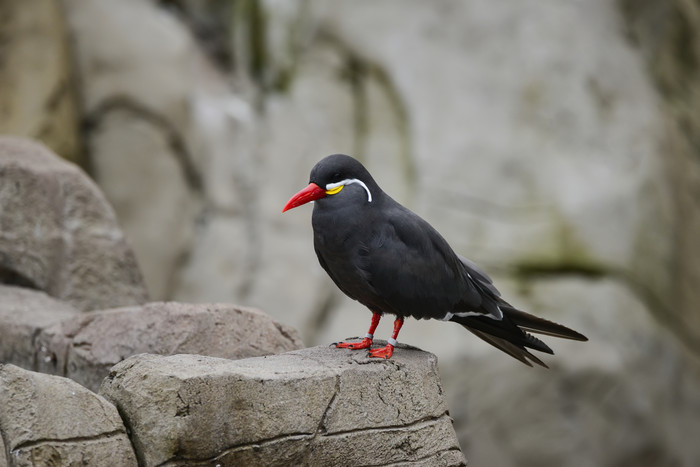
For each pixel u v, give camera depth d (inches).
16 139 370.0
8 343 296.8
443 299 246.5
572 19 599.5
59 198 347.3
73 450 180.7
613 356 526.3
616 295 542.0
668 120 606.9
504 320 256.1
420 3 608.7
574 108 580.4
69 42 563.5
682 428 553.0
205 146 581.9
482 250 553.0
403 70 597.3
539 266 549.3
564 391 522.0
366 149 594.2
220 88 609.3
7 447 173.6
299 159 591.8
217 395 195.0
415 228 243.4
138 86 572.7
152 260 557.0
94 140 562.9
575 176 564.7
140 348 264.8
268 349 276.5
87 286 346.6
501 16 599.8
